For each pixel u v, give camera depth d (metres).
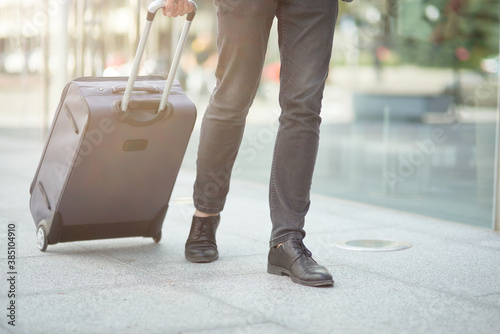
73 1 7.32
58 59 7.97
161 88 3.30
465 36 5.29
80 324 2.36
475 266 3.33
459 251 3.68
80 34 7.06
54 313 2.48
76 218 3.37
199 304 2.62
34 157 7.62
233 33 2.97
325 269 2.93
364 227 4.38
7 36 8.47
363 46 6.18
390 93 5.89
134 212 3.49
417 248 3.75
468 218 4.57
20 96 8.71
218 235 4.01
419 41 5.69
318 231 4.23
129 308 2.56
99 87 3.18
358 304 2.65
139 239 3.84
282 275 3.07
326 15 2.96
